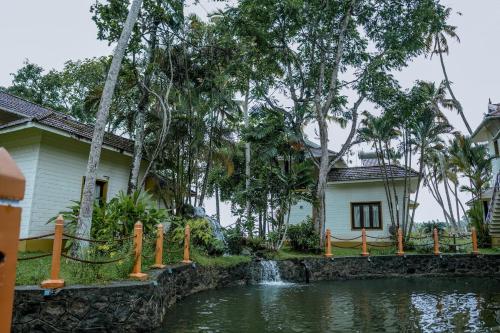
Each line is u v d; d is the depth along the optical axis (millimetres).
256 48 17047
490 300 9656
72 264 7320
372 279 14805
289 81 18859
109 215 9539
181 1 13328
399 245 16391
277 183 16469
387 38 18094
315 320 7309
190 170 15656
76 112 23234
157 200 17078
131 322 6070
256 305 8859
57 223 5906
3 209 1074
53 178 11875
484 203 21297
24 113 12578
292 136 17406
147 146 15172
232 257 13398
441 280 14242
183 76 14953
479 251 16812
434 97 26484
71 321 5656
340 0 18109
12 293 1090
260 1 16172
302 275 14305
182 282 9734
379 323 7094
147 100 13555
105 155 13992
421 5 17594
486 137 24047
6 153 1151
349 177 21266
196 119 15039
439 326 6859
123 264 6934
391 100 18625
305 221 18625
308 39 18297
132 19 9586
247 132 17500
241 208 16812
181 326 6680
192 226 12984
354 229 21234
